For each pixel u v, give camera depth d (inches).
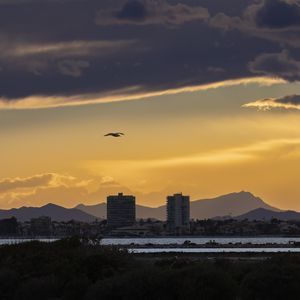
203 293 4579.2
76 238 5634.8
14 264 5206.7
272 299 4702.3
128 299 4630.9
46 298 4867.1
